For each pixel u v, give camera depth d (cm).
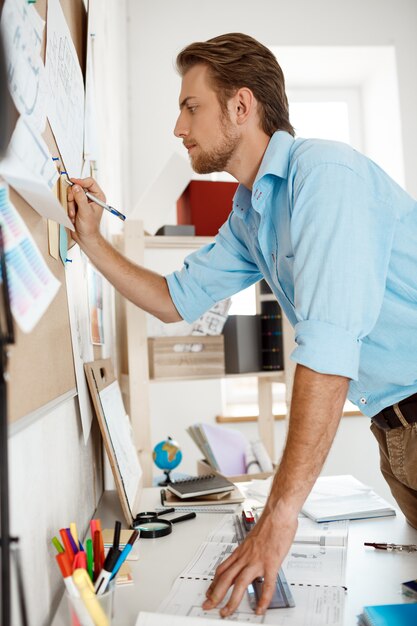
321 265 87
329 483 139
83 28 138
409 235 99
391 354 103
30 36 79
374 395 109
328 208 89
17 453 67
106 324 175
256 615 73
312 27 323
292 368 211
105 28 201
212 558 93
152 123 307
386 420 107
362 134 364
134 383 192
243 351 212
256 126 113
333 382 83
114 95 234
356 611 75
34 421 72
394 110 329
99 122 173
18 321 56
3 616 49
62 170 107
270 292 216
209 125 112
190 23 312
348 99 364
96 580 70
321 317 85
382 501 124
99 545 72
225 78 110
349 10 326
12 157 57
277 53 328
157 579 85
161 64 309
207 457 212
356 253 87
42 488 79
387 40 327
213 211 222
